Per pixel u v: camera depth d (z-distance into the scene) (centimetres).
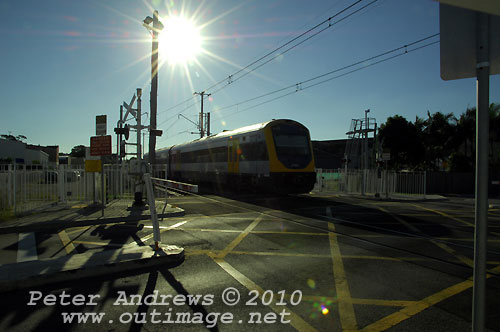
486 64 173
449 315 346
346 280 450
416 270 493
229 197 1616
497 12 159
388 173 1972
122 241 675
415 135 3153
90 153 1022
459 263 529
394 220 945
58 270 439
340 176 2069
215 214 1045
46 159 5553
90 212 1010
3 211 989
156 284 431
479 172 172
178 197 1614
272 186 1545
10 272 431
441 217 1016
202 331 313
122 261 480
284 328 320
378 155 1941
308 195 1795
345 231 777
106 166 1441
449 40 189
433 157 3400
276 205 1291
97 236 722
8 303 371
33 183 1162
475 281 176
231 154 1905
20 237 716
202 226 838
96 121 1021
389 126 3203
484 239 172
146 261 500
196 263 521
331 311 356
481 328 174
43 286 420
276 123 1605
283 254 576
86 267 454
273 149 1557
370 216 1016
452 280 452
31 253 584
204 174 2275
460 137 3092
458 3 156
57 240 685
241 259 545
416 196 1964
